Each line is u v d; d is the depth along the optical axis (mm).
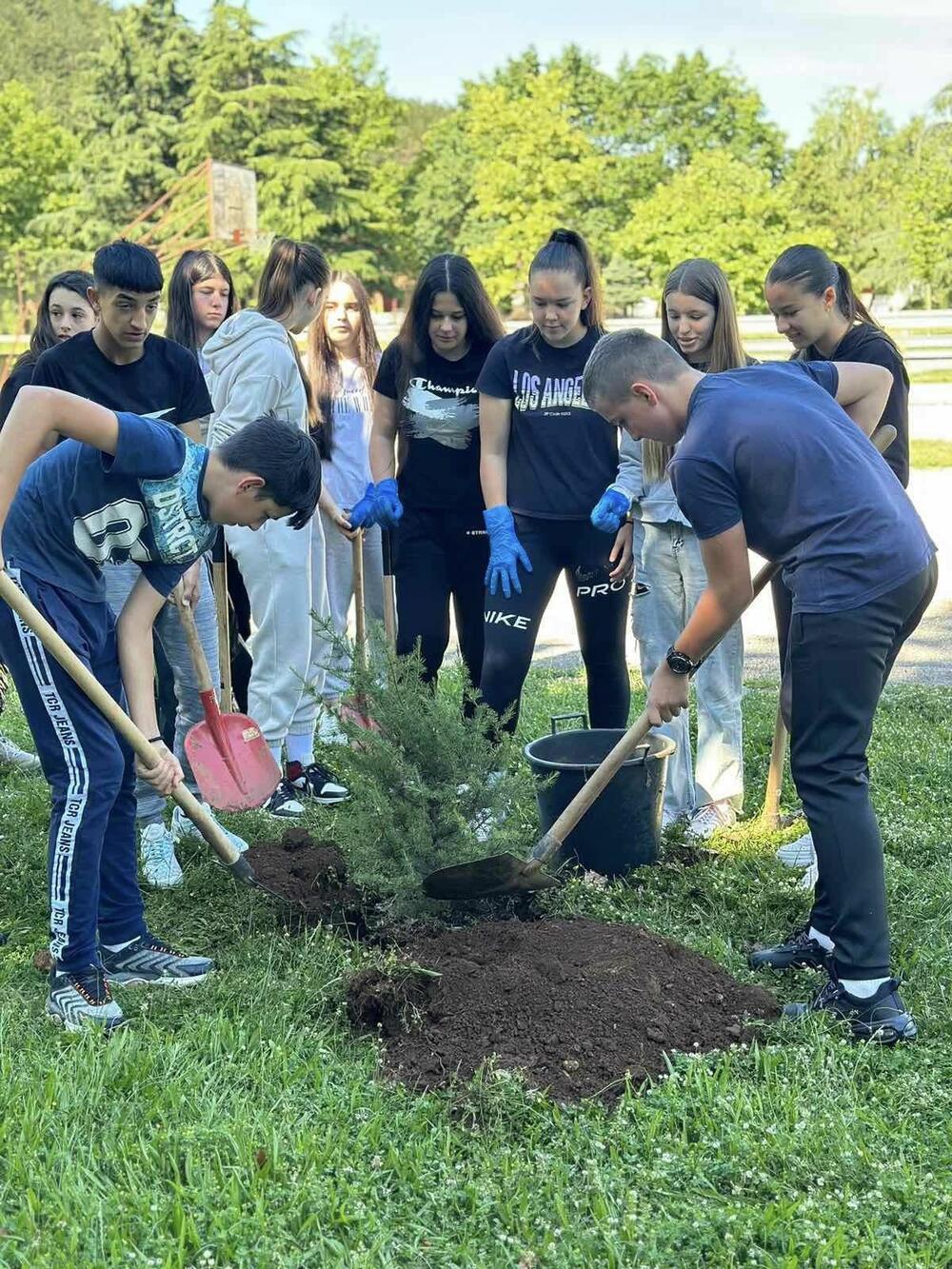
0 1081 3188
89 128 56344
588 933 3889
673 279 4676
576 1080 3312
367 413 6461
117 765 3688
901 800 5445
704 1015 3588
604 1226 2721
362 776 4324
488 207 45062
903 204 41312
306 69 55531
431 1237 2713
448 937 3980
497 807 4367
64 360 4344
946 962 3943
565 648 9359
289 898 4430
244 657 6199
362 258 51844
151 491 3486
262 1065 3328
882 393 4090
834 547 3559
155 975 3969
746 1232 2705
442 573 5629
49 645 3488
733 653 5203
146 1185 2840
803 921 4367
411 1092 3316
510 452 5184
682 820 5238
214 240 41906
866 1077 3395
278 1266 2586
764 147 61156
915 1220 2783
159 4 56281
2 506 3309
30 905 4496
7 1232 2666
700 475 3564
